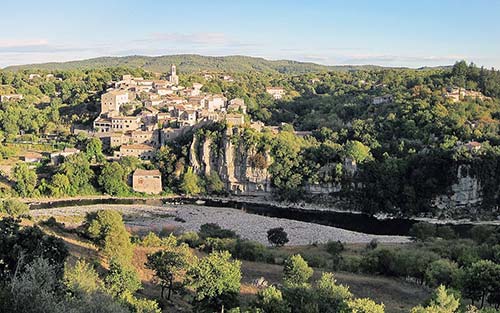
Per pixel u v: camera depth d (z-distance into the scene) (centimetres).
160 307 8219
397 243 16862
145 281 9981
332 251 14825
